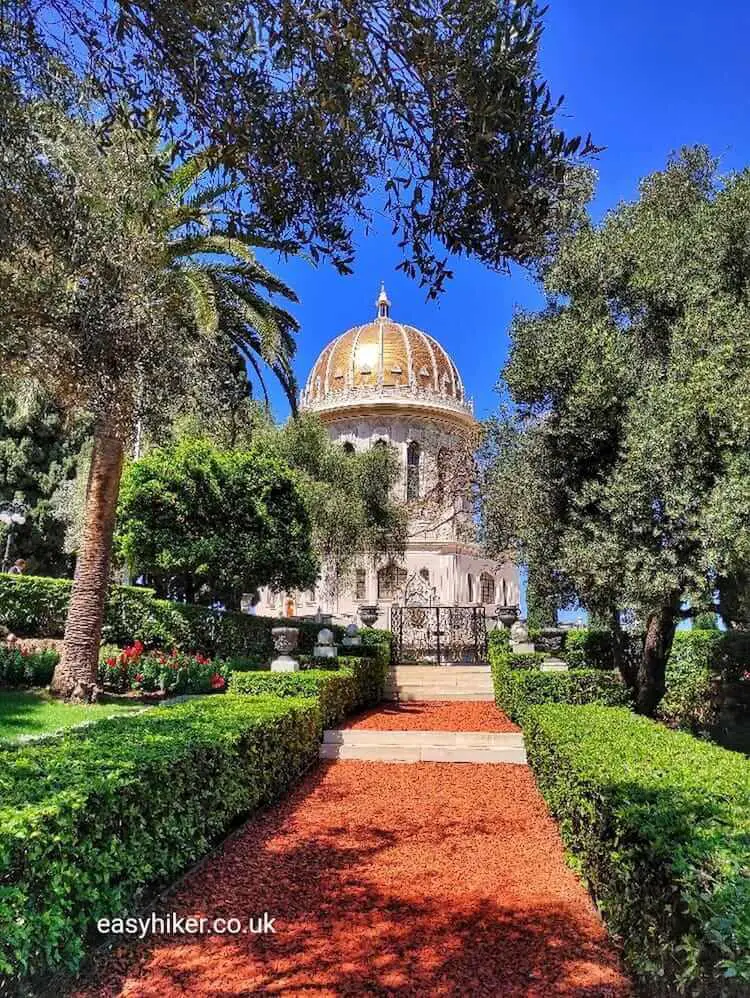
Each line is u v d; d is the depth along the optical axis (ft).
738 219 29.04
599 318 30.53
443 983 12.45
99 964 12.75
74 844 11.30
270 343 42.09
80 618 36.35
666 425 24.88
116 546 57.93
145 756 15.01
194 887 16.89
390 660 69.97
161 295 18.76
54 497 91.86
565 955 13.50
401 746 33.73
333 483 96.17
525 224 11.10
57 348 16.21
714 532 23.13
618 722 23.08
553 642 57.26
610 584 26.66
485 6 9.78
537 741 26.55
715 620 56.85
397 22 9.83
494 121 9.98
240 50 11.16
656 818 11.34
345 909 15.80
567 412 29.25
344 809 24.54
